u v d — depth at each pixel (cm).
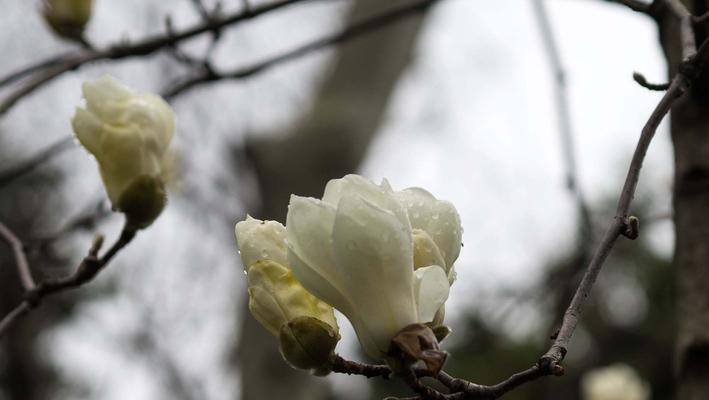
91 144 121
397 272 107
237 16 153
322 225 108
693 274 130
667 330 363
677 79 114
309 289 108
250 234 112
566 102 155
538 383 263
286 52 166
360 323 108
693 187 131
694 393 128
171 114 122
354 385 383
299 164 285
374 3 297
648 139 113
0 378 423
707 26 128
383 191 108
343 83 299
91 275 126
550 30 155
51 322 412
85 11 156
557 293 198
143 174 121
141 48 152
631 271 364
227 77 163
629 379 260
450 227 111
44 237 167
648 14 133
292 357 111
